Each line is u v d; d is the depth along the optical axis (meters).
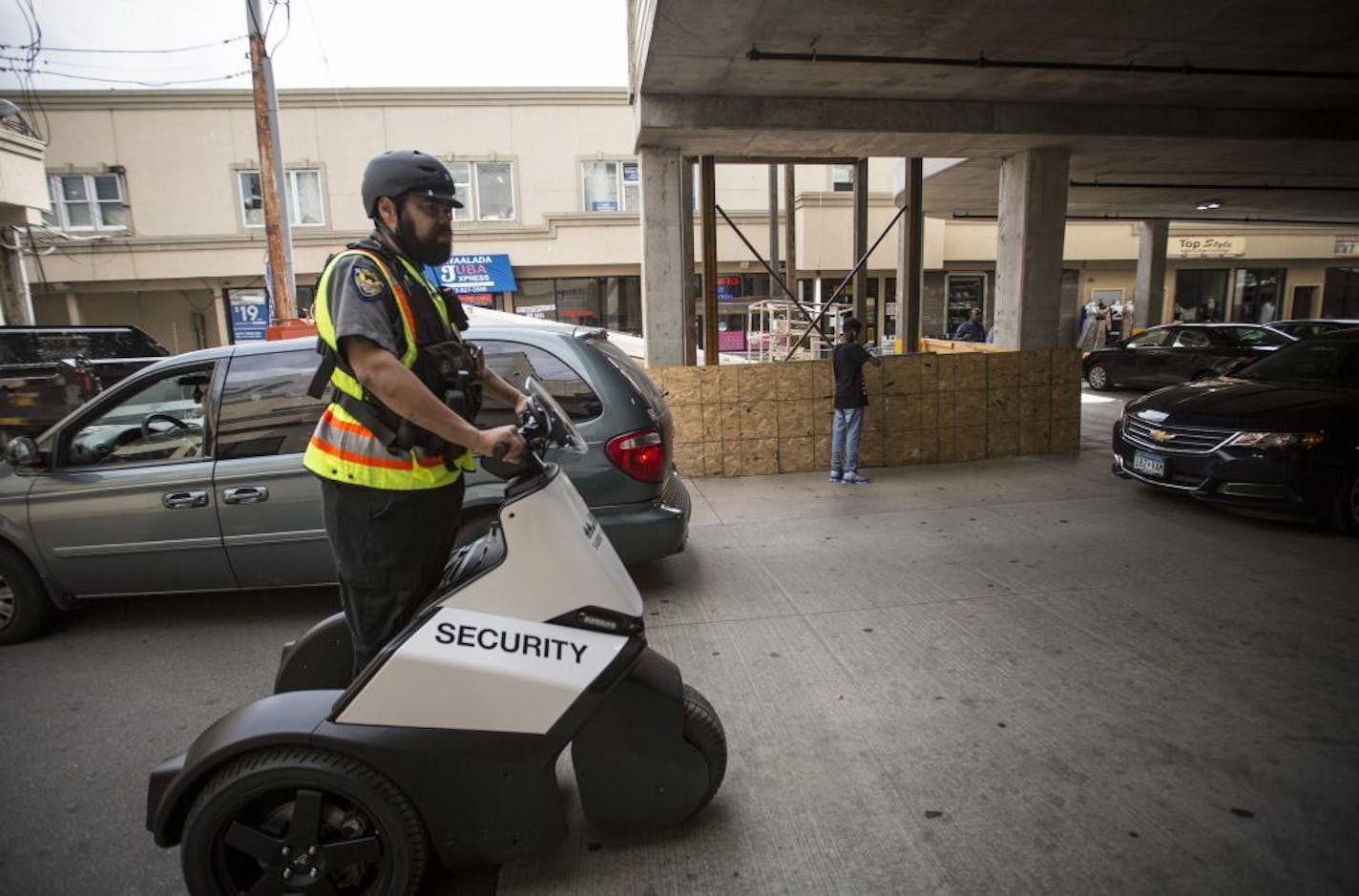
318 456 2.10
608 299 21.06
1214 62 7.40
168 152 19.09
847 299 21.50
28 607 4.22
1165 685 3.38
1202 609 4.19
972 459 8.51
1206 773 2.74
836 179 21.11
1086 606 4.29
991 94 8.15
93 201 19.09
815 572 5.01
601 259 20.42
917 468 8.26
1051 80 7.71
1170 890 2.19
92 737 3.27
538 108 19.98
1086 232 23.33
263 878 2.01
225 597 4.88
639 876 2.31
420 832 2.05
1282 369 6.54
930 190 13.86
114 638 4.28
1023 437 8.61
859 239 10.02
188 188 19.27
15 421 8.52
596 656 2.12
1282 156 10.41
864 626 4.12
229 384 4.24
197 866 2.00
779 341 13.09
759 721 3.19
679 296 8.69
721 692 3.45
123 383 4.27
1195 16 6.36
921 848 2.39
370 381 1.89
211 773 2.03
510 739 2.05
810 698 3.37
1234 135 9.00
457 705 2.02
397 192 2.02
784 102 7.94
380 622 2.16
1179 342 14.05
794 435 8.10
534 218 20.34
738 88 7.63
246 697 3.61
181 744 3.21
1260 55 7.21
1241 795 2.61
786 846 2.42
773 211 13.89
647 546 4.29
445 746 2.02
